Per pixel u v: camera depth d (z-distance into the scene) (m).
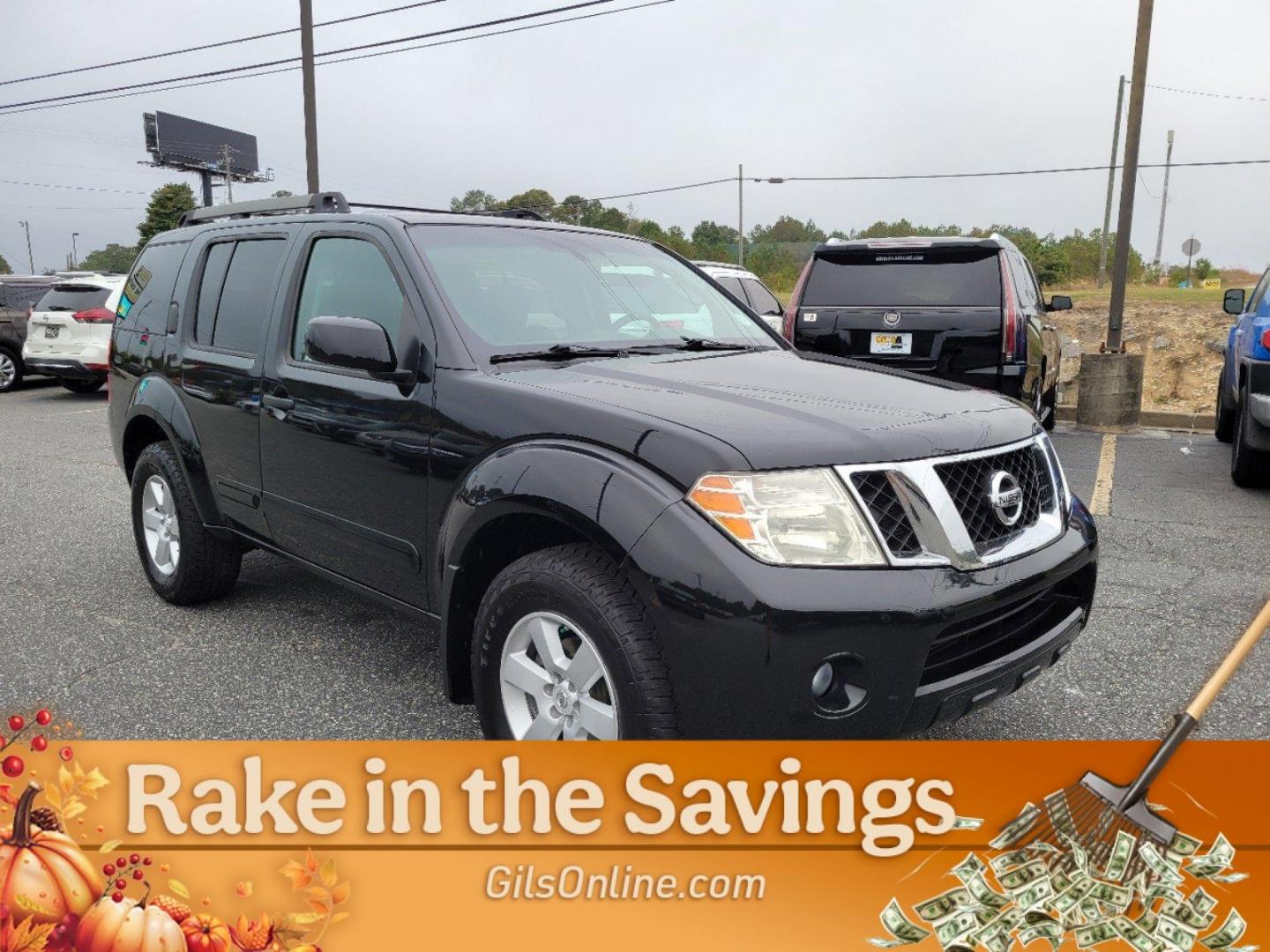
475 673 2.92
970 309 7.51
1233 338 8.93
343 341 3.15
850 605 2.34
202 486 4.39
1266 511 6.66
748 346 3.96
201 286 4.54
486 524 2.84
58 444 9.94
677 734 2.47
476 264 3.57
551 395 2.87
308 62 18.09
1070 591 3.08
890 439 2.59
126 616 4.64
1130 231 10.88
